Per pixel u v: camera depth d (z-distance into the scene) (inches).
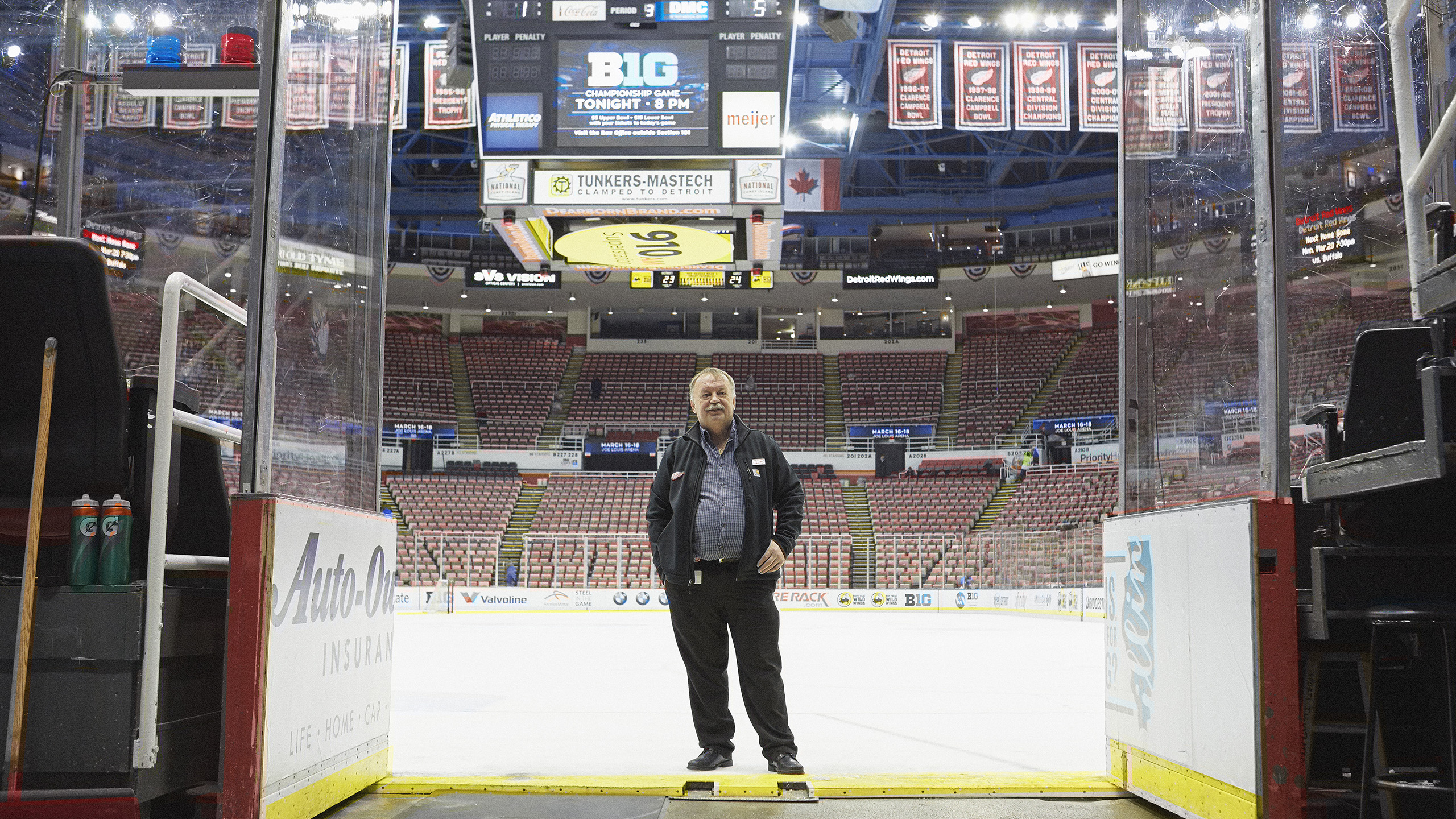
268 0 102.0
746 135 366.3
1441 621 88.9
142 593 91.1
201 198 187.3
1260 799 91.7
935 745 165.2
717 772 136.6
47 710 90.4
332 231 120.7
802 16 757.9
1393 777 100.0
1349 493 88.6
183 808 103.7
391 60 143.7
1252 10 103.7
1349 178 163.0
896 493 1141.1
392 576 133.6
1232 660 97.3
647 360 1368.1
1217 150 111.2
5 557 96.7
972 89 572.7
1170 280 122.3
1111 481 1067.9
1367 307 160.7
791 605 875.4
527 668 320.2
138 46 168.4
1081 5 775.1
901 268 1064.8
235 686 94.0
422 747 159.5
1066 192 1213.1
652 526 145.2
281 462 105.1
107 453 93.4
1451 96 143.4
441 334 1378.0
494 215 382.6
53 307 89.6
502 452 1215.6
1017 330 1371.8
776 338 1389.0
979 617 782.5
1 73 161.0
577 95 369.7
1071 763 147.4
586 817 110.0
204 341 188.9
